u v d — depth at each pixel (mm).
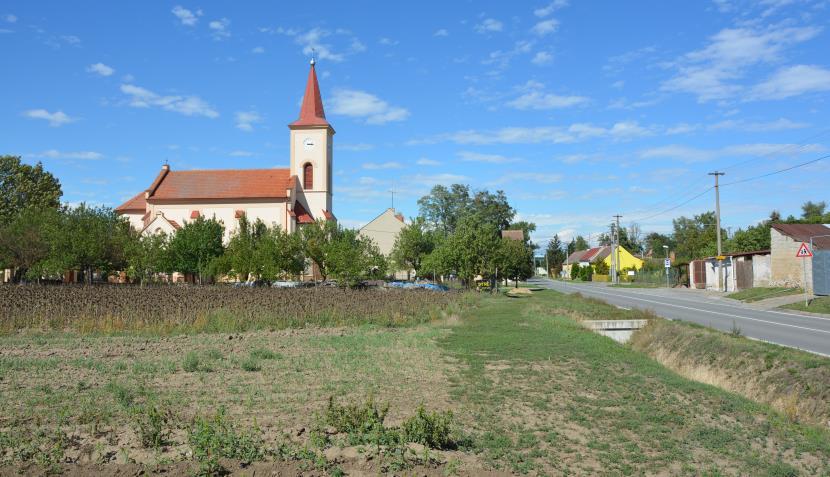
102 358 17000
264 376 14086
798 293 40344
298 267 63438
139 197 85000
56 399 11359
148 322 25812
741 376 14000
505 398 11742
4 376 13969
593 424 9984
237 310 29312
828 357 13789
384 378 13836
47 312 27531
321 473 7402
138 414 9648
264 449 8016
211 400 11438
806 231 46656
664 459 8445
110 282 66500
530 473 7762
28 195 81312
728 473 8078
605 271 111562
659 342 19031
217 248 63594
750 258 52906
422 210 105625
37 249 56375
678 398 11867
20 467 7613
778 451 9094
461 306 36125
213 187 80562
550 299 43781
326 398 11688
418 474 7406
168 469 7566
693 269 63656
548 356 16703
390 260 73000
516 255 70250
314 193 80750
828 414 10945
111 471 7508
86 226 55250
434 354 17719
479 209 103375
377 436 8242
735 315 29734
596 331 23203
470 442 8836
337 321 28844
